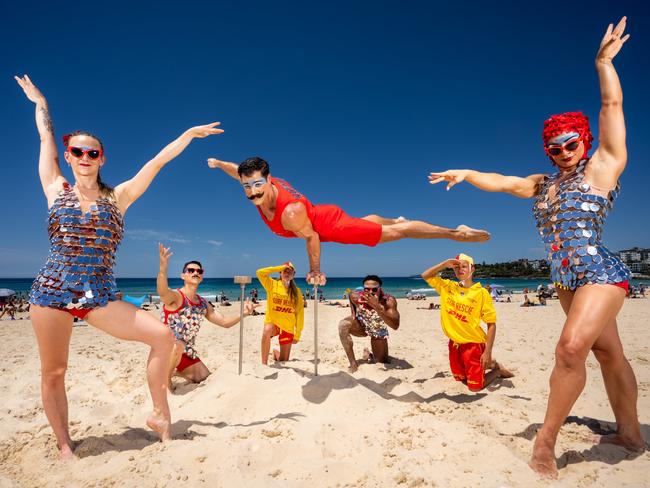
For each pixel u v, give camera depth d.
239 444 3.24
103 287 3.24
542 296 23.47
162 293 5.10
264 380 4.85
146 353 7.58
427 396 4.85
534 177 3.60
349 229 4.20
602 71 3.02
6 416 4.29
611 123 3.02
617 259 3.00
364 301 6.47
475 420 3.82
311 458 3.08
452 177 3.69
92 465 3.08
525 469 2.82
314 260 4.45
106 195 3.39
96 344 8.73
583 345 2.75
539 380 5.45
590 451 3.17
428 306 23.31
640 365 5.95
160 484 2.72
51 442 3.48
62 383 3.34
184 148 3.77
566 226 3.08
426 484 2.67
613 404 3.37
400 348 7.93
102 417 4.25
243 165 4.04
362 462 3.03
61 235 3.16
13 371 6.23
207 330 11.09
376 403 4.28
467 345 5.00
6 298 23.94
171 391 5.21
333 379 4.78
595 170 3.08
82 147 3.26
